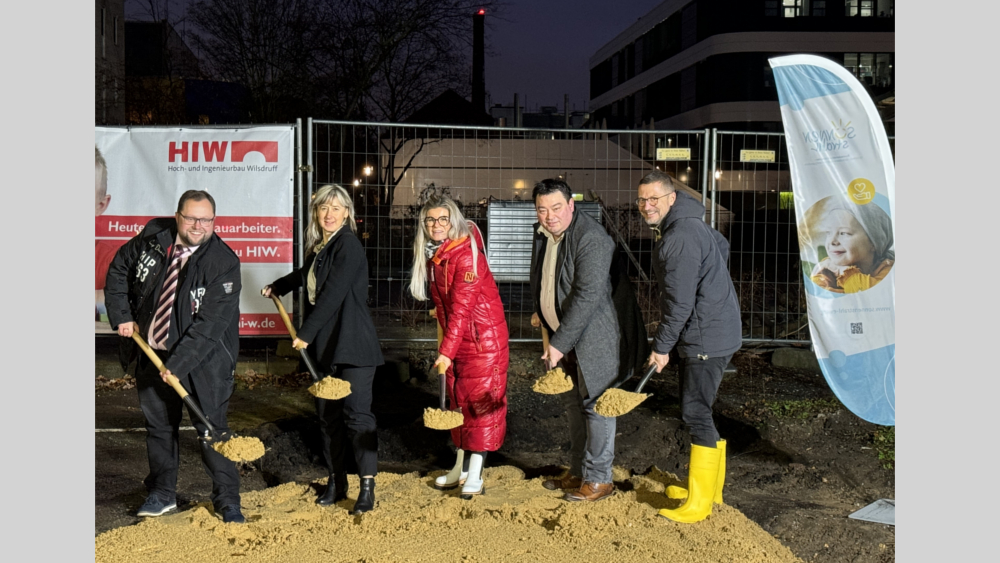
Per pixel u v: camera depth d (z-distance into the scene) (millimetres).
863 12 41938
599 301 4520
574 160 20219
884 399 5574
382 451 6336
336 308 4461
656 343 4398
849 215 5688
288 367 8352
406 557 3949
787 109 5809
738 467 5836
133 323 4457
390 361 8289
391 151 12617
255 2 24188
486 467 5742
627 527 4363
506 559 3941
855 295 5680
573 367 4832
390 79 25578
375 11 24656
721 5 42469
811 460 5996
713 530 4363
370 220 16203
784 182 28250
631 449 6203
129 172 7617
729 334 4465
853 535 4586
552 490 5016
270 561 3896
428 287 4902
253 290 7660
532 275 4926
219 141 7590
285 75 24484
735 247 17250
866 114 5609
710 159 8625
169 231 4438
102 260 7605
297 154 7648
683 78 46844
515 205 11031
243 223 7617
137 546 4043
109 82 26406
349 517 4496
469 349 4801
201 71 25750
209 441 4258
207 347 4309
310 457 6066
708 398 4480
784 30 42000
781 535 4641
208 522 4371
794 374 8516
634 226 13773
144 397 4527
